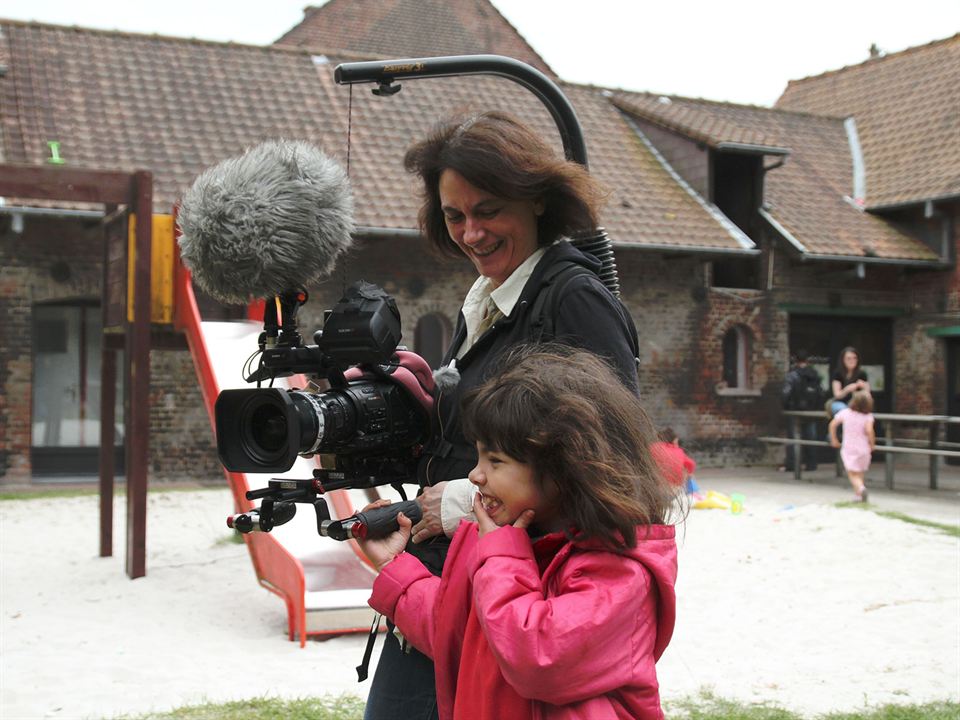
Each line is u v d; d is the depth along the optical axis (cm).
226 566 821
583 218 209
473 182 200
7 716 451
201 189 196
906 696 486
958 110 1806
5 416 1274
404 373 207
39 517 1063
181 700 475
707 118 1744
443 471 210
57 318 1372
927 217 1691
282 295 202
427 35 2359
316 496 198
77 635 602
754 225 1667
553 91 307
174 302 813
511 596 166
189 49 1535
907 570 784
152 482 1330
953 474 1551
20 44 1431
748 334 1656
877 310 1730
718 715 450
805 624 632
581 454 168
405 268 1420
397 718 206
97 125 1338
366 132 1489
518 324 205
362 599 617
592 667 161
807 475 1517
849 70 2141
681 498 195
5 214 1223
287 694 485
